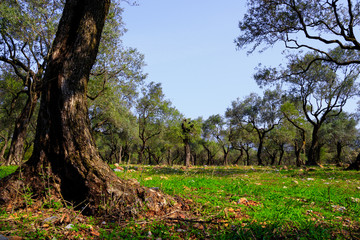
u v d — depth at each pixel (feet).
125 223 13.46
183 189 21.65
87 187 14.58
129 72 68.28
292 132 134.31
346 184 32.27
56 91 15.61
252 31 61.11
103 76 67.82
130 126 128.06
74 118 15.58
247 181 33.27
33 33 50.34
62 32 16.72
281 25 60.39
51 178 15.05
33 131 117.91
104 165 15.94
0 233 11.01
